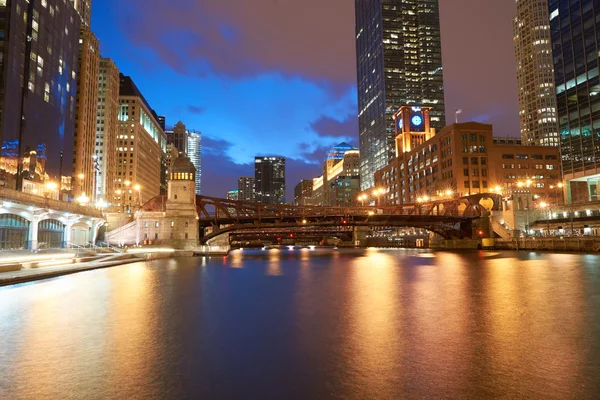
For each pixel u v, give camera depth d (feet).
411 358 35.81
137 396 27.78
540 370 32.30
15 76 295.07
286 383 30.09
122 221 318.65
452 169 490.08
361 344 40.81
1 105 279.90
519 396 27.14
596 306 62.28
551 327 47.52
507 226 360.69
